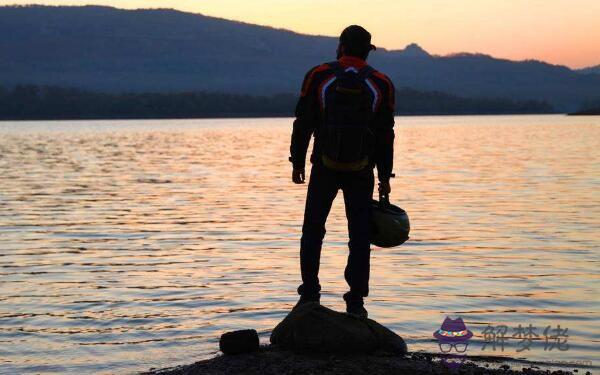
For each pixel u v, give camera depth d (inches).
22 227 722.8
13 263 519.5
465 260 501.7
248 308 365.7
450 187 1101.7
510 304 365.7
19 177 1397.6
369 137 242.7
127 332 326.0
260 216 793.6
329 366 223.5
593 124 6333.7
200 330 325.1
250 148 2731.3
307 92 238.1
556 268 467.2
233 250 563.8
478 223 705.0
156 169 1627.7
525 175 1317.7
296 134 241.6
